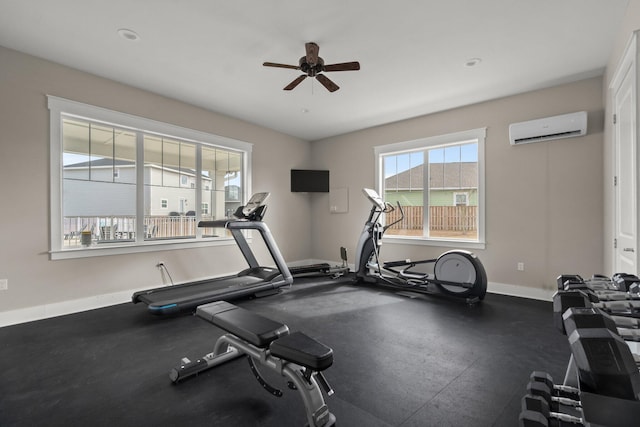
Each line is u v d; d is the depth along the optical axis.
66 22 2.66
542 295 3.98
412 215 5.29
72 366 2.23
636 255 2.20
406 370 2.16
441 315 3.37
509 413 1.68
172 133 4.34
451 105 4.58
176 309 3.21
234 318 1.88
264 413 1.70
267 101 4.44
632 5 2.31
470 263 3.81
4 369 2.18
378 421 1.62
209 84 3.89
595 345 0.78
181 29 2.76
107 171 3.84
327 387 1.44
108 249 3.73
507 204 4.23
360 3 2.42
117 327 3.01
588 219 3.68
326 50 3.10
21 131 3.15
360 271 4.91
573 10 2.49
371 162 5.68
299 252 6.34
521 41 2.94
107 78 3.72
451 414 1.68
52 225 3.32
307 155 6.54
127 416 1.67
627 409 0.69
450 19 2.61
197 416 1.67
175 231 4.50
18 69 3.13
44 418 1.65
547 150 3.94
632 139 2.37
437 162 5.00
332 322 3.15
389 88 3.98
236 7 2.47
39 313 3.23
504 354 2.41
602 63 3.33
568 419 1.29
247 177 5.38
